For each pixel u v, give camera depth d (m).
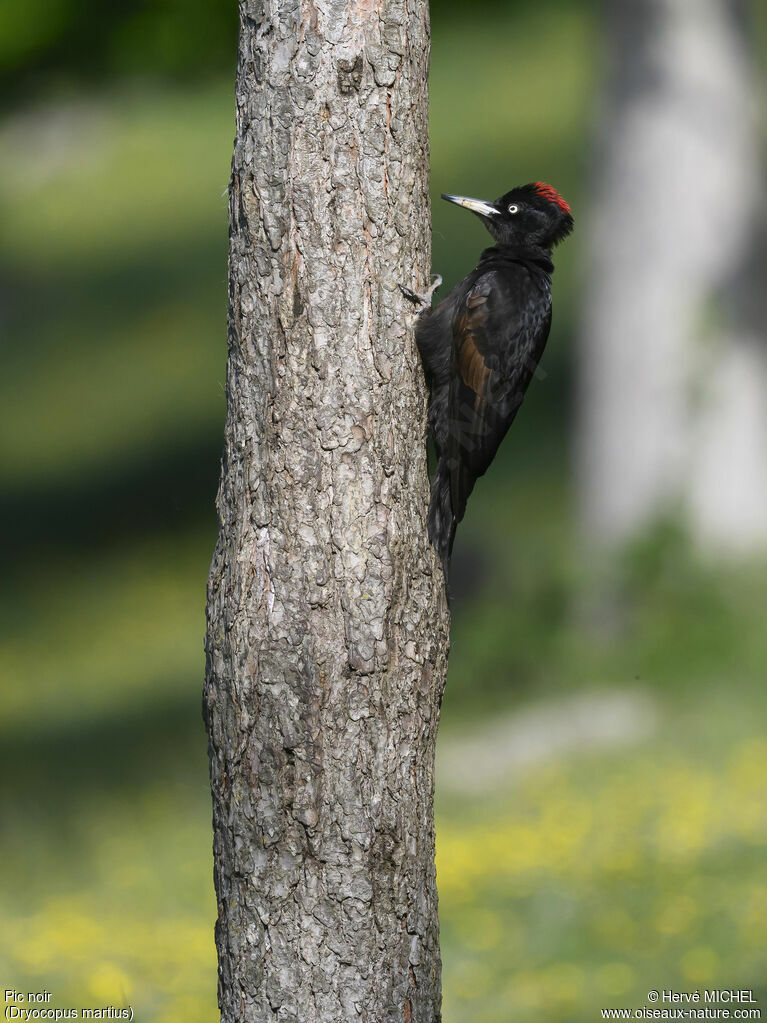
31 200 50.88
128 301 41.03
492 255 7.98
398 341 5.91
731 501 17.73
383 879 5.80
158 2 23.75
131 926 11.02
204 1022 8.66
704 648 16.64
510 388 7.34
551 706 16.31
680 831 11.60
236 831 5.83
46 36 24.44
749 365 17.98
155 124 53.22
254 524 5.84
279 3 5.70
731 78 18.09
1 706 21.53
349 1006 5.77
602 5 18.53
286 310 5.77
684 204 18.00
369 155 5.79
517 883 11.08
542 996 9.08
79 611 25.75
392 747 5.83
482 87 45.62
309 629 5.75
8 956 10.24
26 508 30.77
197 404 33.88
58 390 37.06
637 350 18.23
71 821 14.67
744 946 9.48
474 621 17.94
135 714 19.62
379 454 5.85
